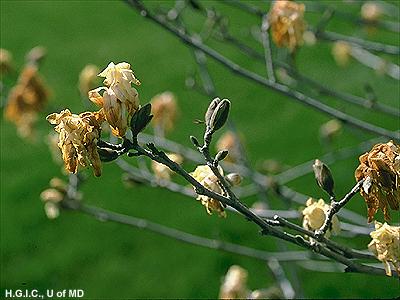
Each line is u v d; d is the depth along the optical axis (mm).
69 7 4246
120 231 2209
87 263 2098
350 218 1150
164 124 1320
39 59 1386
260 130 2664
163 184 1062
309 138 2557
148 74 3320
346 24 3068
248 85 2957
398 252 708
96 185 2393
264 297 1080
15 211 2354
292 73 1164
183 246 2117
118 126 655
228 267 2002
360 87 2760
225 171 1247
